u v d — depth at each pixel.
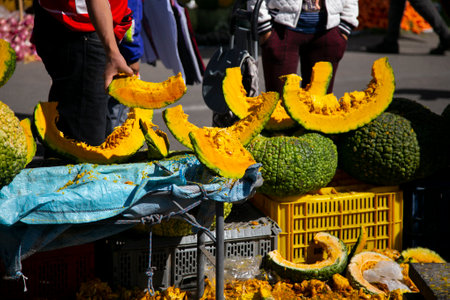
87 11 2.81
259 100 2.80
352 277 2.80
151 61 4.87
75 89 3.07
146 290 2.77
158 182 2.31
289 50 3.82
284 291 2.73
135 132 2.98
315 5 3.75
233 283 2.81
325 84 3.34
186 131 2.67
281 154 2.89
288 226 3.03
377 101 3.12
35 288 2.76
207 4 11.16
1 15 9.24
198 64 4.76
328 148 3.04
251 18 3.58
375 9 12.25
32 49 9.15
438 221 3.23
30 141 2.58
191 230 2.68
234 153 2.27
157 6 4.34
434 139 3.14
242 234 2.88
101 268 2.97
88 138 3.15
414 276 2.60
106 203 2.23
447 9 10.43
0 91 7.11
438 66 9.24
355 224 3.17
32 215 2.18
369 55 10.05
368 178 3.18
